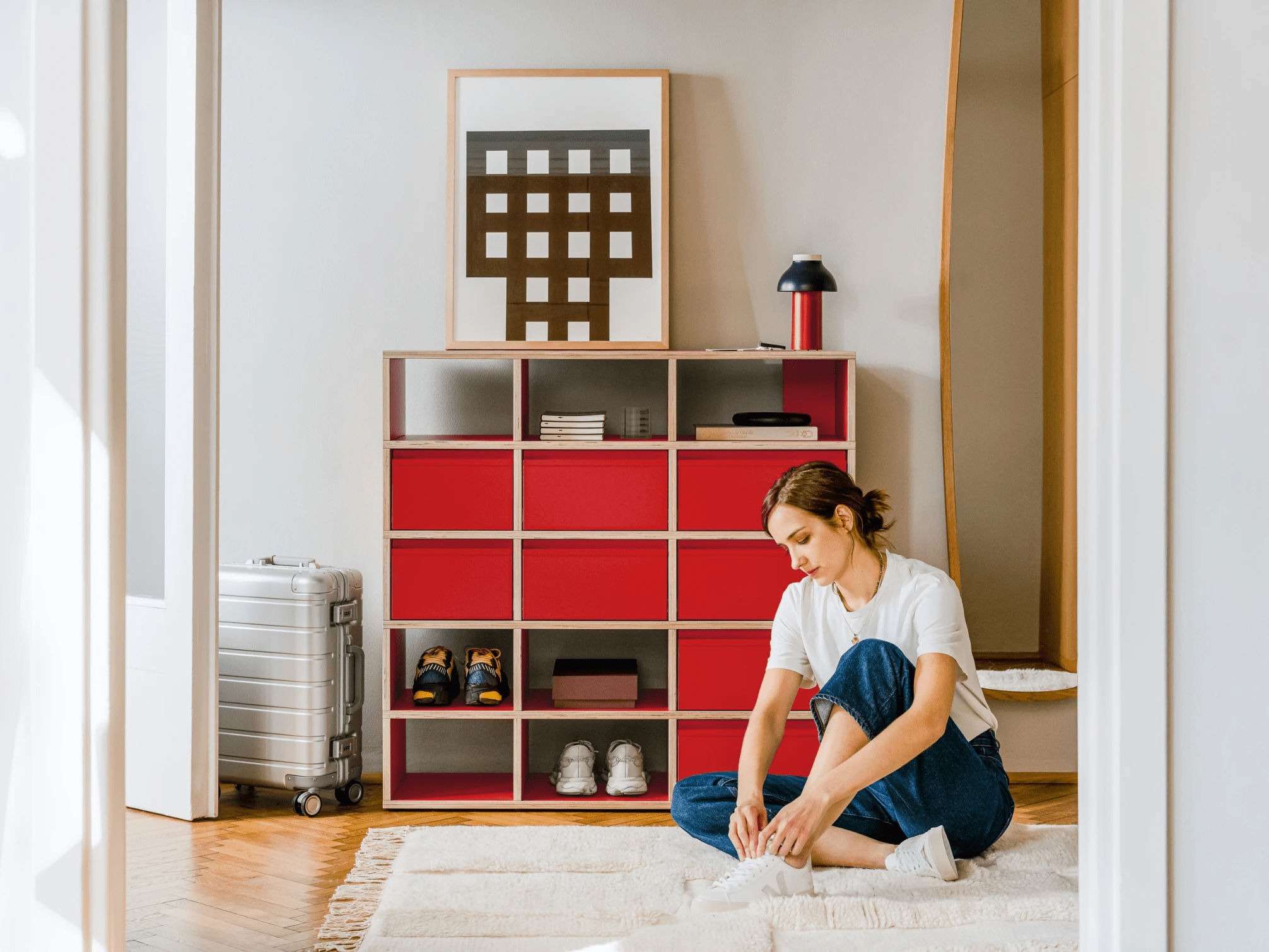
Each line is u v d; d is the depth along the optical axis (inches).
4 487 54.0
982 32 117.8
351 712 109.2
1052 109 117.0
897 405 121.0
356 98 120.0
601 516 108.8
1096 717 48.9
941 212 120.0
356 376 120.7
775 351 109.2
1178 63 46.8
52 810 53.2
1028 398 118.1
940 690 76.2
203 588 103.3
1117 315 47.8
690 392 121.6
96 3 53.3
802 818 74.6
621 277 118.7
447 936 73.0
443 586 108.8
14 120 53.8
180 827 101.9
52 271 53.4
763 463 108.6
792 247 120.9
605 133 118.7
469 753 121.0
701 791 90.3
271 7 119.5
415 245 120.5
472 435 120.8
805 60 120.0
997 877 82.6
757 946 69.4
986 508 118.5
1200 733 46.5
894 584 82.7
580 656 120.8
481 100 118.5
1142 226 47.3
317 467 121.1
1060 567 117.8
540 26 119.8
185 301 102.0
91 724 53.5
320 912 79.4
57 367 53.4
